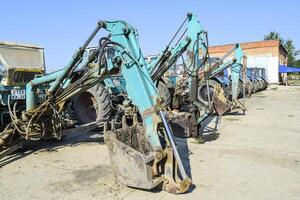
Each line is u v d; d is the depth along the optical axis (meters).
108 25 4.68
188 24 7.55
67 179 4.92
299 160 5.78
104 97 7.87
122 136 4.82
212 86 10.49
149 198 4.14
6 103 6.57
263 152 6.30
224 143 7.06
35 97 6.30
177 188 4.12
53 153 6.38
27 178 5.02
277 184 4.66
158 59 7.27
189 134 7.21
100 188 4.53
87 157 6.05
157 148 4.11
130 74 4.48
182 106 12.30
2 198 4.31
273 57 37.91
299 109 12.89
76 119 8.46
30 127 6.10
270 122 9.70
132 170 4.22
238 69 11.47
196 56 7.49
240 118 10.47
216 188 4.50
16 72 6.83
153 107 4.20
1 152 6.04
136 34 4.67
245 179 4.85
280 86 33.50
